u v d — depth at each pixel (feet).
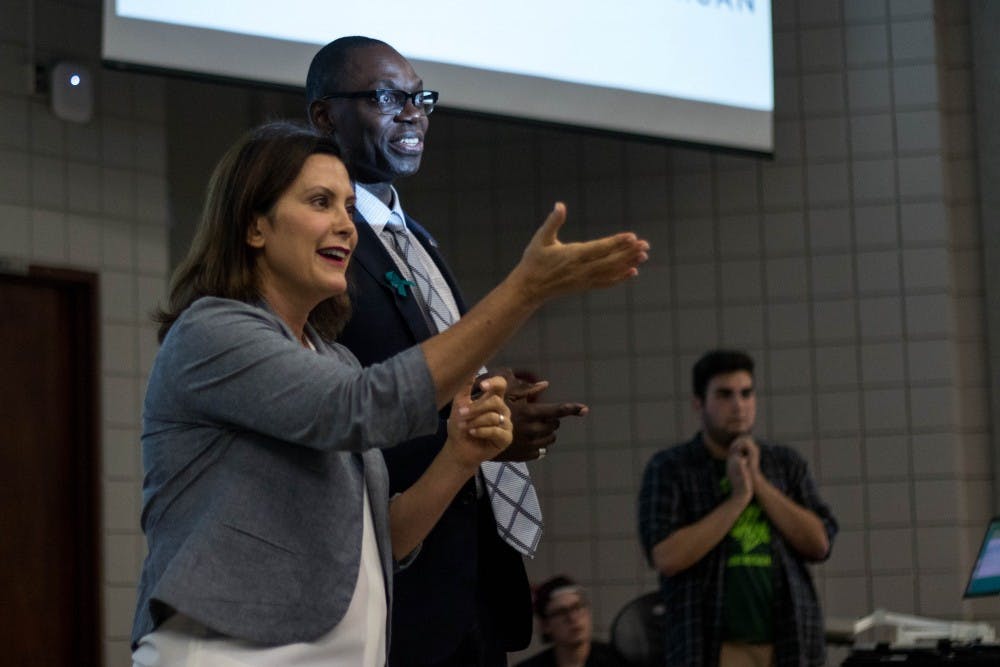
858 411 25.03
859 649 16.25
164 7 18.34
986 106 25.27
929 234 25.14
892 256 25.20
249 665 7.03
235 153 7.73
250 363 7.07
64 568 21.35
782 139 25.66
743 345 25.44
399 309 9.64
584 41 21.74
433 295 10.02
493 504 9.74
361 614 7.43
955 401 24.88
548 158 26.23
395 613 9.17
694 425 25.38
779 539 17.21
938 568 24.49
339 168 7.79
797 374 25.25
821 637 17.37
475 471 8.82
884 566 24.63
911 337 25.00
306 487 7.27
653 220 25.86
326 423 6.93
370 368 7.04
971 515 24.84
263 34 18.89
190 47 18.43
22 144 20.99
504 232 26.30
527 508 9.80
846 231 25.34
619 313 25.81
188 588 6.92
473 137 26.48
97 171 21.81
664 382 25.54
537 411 8.87
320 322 8.35
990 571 17.71
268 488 7.20
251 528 7.12
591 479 25.54
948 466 24.68
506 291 6.98
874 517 24.76
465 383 7.12
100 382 21.59
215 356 7.12
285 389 7.00
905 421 24.89
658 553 17.22
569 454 25.66
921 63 25.43
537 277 6.95
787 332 25.36
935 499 24.66
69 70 21.38
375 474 7.83
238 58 18.71
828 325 25.25
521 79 21.03
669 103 22.50
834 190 25.44
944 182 25.27
